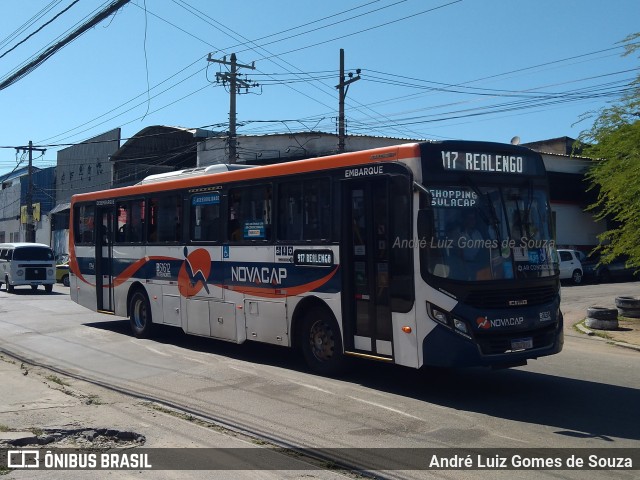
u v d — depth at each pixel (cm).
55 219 5247
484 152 894
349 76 2744
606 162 1673
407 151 863
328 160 984
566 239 3766
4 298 2508
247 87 2944
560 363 1149
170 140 4016
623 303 1766
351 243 958
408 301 861
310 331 1027
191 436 704
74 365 1146
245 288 1135
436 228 839
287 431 721
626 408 821
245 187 1144
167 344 1360
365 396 883
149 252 1402
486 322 832
